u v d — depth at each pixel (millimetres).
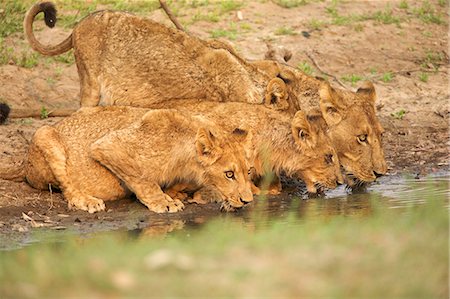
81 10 22969
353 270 7867
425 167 16625
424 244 8523
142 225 12742
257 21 23734
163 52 15242
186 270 7891
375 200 13859
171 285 7551
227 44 15891
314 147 14297
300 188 15133
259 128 14148
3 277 8008
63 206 13742
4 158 15836
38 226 12688
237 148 13258
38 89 19344
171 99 15141
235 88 15055
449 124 19578
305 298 7277
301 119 14156
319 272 7809
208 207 13805
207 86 15109
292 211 13273
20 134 17125
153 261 8055
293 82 15133
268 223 12188
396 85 21734
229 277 7691
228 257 8242
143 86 15242
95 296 7406
